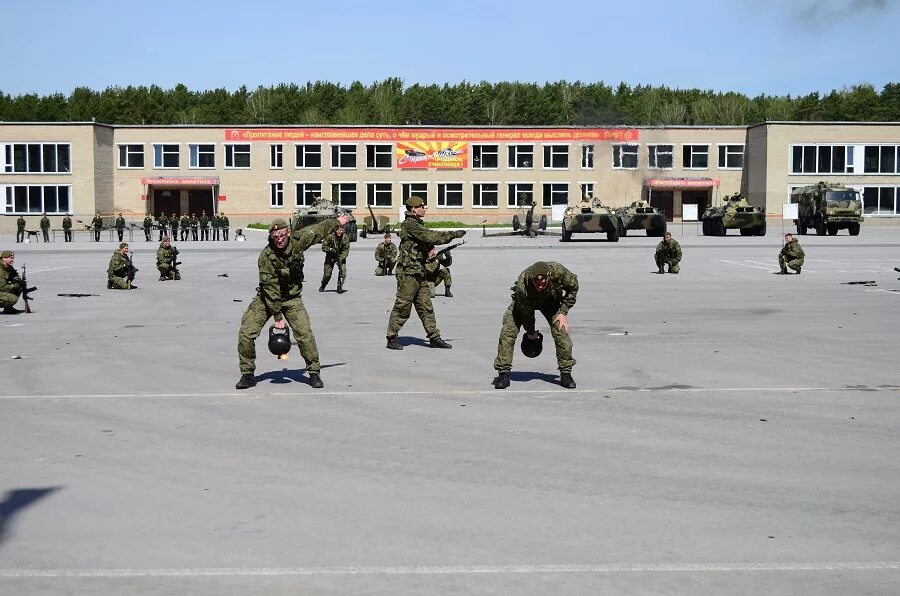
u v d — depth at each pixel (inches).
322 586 200.1
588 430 341.4
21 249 1991.9
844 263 1385.3
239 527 238.5
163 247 1115.3
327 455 308.5
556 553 219.1
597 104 5433.1
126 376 462.6
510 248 1913.1
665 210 3617.1
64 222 2502.5
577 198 3523.6
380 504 256.7
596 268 1306.6
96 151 3324.3
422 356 523.8
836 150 3351.4
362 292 962.7
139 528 238.2
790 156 3346.5
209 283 1081.4
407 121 3619.6
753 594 195.6
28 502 259.6
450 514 248.1
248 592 197.2
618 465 294.8
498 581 202.4
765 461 298.8
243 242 2400.3
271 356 528.4
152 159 3472.0
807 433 335.6
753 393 410.3
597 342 575.5
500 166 3506.4
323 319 716.7
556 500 259.8
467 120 5605.3
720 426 346.6
